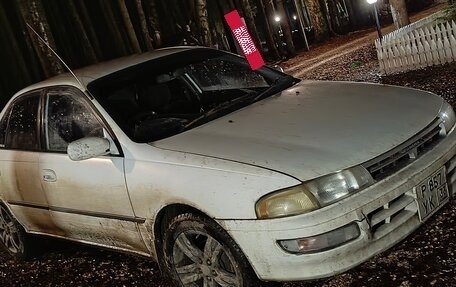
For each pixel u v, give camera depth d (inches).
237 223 103.7
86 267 171.0
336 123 118.1
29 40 750.5
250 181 103.3
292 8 1129.4
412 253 120.6
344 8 1147.3
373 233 103.6
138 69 156.5
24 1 695.7
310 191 99.1
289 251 100.0
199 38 898.1
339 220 98.3
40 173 154.2
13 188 169.3
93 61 791.7
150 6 918.4
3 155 172.4
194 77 160.7
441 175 115.6
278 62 876.6
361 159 104.9
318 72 526.0
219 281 114.8
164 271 131.3
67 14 788.0
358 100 132.7
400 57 365.7
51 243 201.0
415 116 122.6
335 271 99.6
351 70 455.5
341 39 963.3
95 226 143.7
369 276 116.3
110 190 131.4
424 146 117.6
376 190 103.0
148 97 150.1
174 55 166.2
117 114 138.4
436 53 347.3
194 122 134.1
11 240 191.9
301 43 1075.3
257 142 114.2
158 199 119.4
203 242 124.5
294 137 113.8
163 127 133.4
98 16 848.9
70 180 142.8
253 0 1091.9
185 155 117.3
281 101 139.6
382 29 865.5
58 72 710.5
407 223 108.5
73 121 147.3
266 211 100.2
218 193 106.3
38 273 178.1
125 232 135.5
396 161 110.3
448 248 118.2
